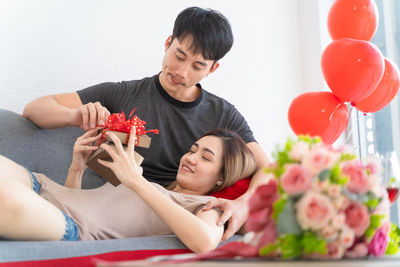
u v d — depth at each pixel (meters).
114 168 1.54
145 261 0.94
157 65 2.71
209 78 2.83
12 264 1.17
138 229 1.70
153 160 2.23
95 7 2.58
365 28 2.25
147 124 2.26
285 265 0.87
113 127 1.66
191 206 1.68
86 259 1.28
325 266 0.88
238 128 2.37
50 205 1.44
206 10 2.15
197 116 2.34
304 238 0.94
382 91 2.27
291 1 3.19
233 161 1.91
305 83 3.17
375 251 1.01
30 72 2.41
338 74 2.13
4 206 1.27
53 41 2.47
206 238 1.46
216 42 2.08
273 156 1.04
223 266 0.86
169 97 2.31
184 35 2.06
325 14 3.11
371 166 1.06
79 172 1.85
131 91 2.32
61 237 1.44
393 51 3.01
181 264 0.88
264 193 1.01
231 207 1.66
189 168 1.89
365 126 3.07
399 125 2.93
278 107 3.04
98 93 2.25
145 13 2.70
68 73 2.49
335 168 0.97
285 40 3.14
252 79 2.97
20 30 2.40
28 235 1.33
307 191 0.96
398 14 2.99
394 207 2.86
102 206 1.69
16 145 2.05
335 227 0.94
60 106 2.06
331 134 2.22
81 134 2.24
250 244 1.01
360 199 0.98
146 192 1.50
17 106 2.38
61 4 2.50
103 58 2.58
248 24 3.00
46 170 2.12
